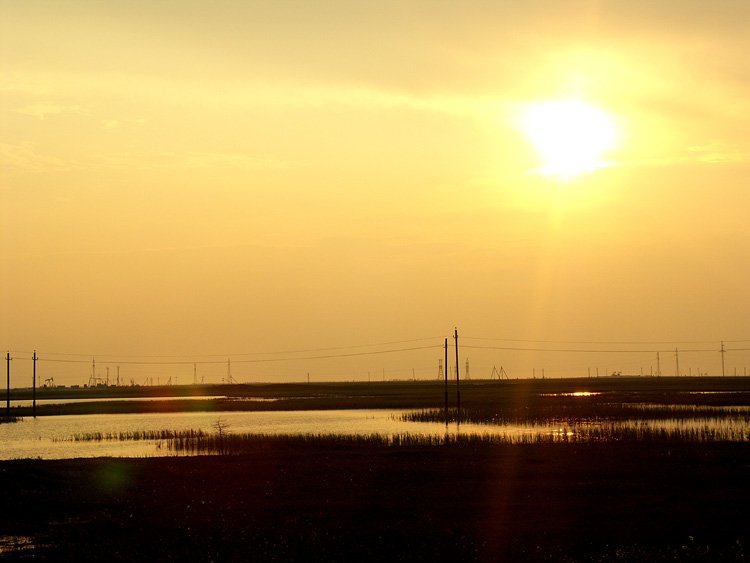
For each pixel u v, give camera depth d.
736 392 168.00
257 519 36.97
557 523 35.41
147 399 195.12
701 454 56.22
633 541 32.47
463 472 49.28
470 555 30.80
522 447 61.91
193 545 32.62
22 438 83.75
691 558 30.05
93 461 56.69
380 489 44.12
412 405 135.00
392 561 30.22
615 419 92.31
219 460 56.75
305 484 45.94
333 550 31.56
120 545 32.84
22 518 37.97
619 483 44.72
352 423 98.06
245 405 149.25
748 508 38.12
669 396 147.88
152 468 52.59
